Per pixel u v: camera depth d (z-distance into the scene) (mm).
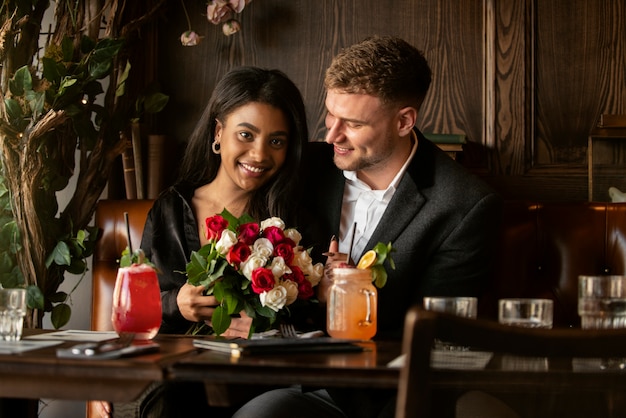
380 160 2094
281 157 2135
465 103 2889
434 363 1024
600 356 977
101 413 2131
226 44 2930
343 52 2098
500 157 2865
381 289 2049
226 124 2121
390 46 2076
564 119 2869
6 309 1506
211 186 2225
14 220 2467
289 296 1706
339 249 2135
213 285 1806
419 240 2068
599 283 1482
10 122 2447
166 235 2178
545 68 2877
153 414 1789
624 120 2719
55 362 1232
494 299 2480
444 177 2137
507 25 2869
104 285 2486
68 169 2680
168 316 1965
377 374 1179
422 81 2121
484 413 987
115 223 2514
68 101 2516
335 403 1692
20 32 2576
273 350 1360
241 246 1678
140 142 2756
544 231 2510
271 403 1738
